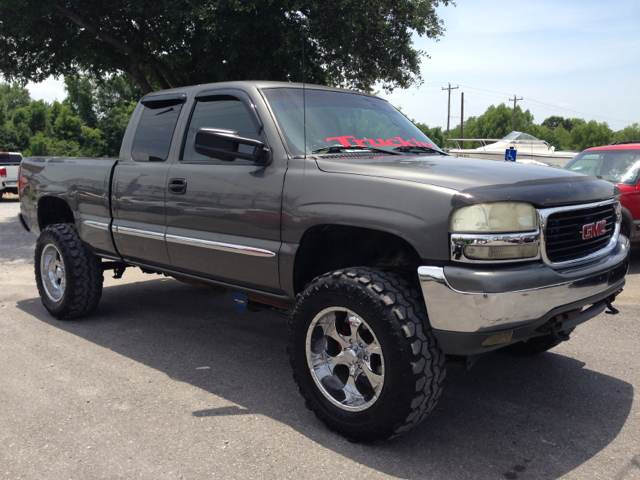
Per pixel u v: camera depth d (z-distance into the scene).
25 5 10.97
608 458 2.48
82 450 2.55
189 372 3.55
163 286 6.11
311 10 11.05
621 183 7.27
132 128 4.19
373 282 2.52
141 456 2.50
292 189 2.88
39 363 3.69
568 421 2.86
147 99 4.18
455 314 2.32
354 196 2.62
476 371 3.58
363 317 2.49
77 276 4.46
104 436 2.68
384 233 2.86
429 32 12.68
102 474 2.35
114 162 4.18
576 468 2.40
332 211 2.68
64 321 4.71
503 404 3.08
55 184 4.73
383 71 12.65
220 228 3.29
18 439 2.66
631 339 4.18
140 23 12.31
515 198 2.38
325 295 2.65
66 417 2.89
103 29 12.72
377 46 12.04
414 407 2.40
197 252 3.46
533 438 2.68
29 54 13.53
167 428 2.77
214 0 10.55
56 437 2.67
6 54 13.27
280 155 3.03
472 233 2.30
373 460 2.47
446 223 2.33
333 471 2.37
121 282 6.32
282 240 2.95
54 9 11.61
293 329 2.83
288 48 11.13
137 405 3.04
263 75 12.09
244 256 3.15
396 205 2.47
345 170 2.74
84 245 4.50
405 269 2.87
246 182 3.13
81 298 4.53
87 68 14.27
